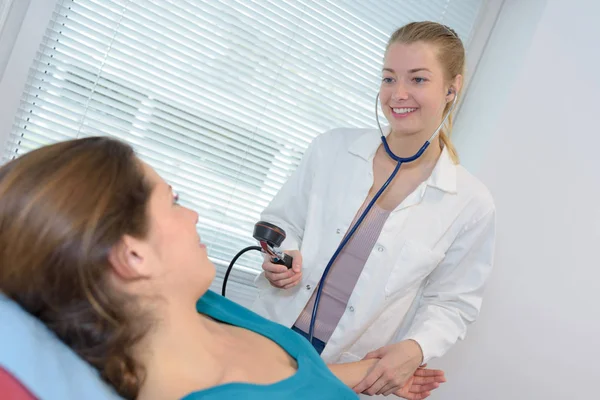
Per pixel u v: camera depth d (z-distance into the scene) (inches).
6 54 68.2
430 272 65.4
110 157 33.0
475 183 66.1
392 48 59.9
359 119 90.7
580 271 92.2
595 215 92.0
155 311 34.2
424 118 59.1
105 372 32.9
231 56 80.4
